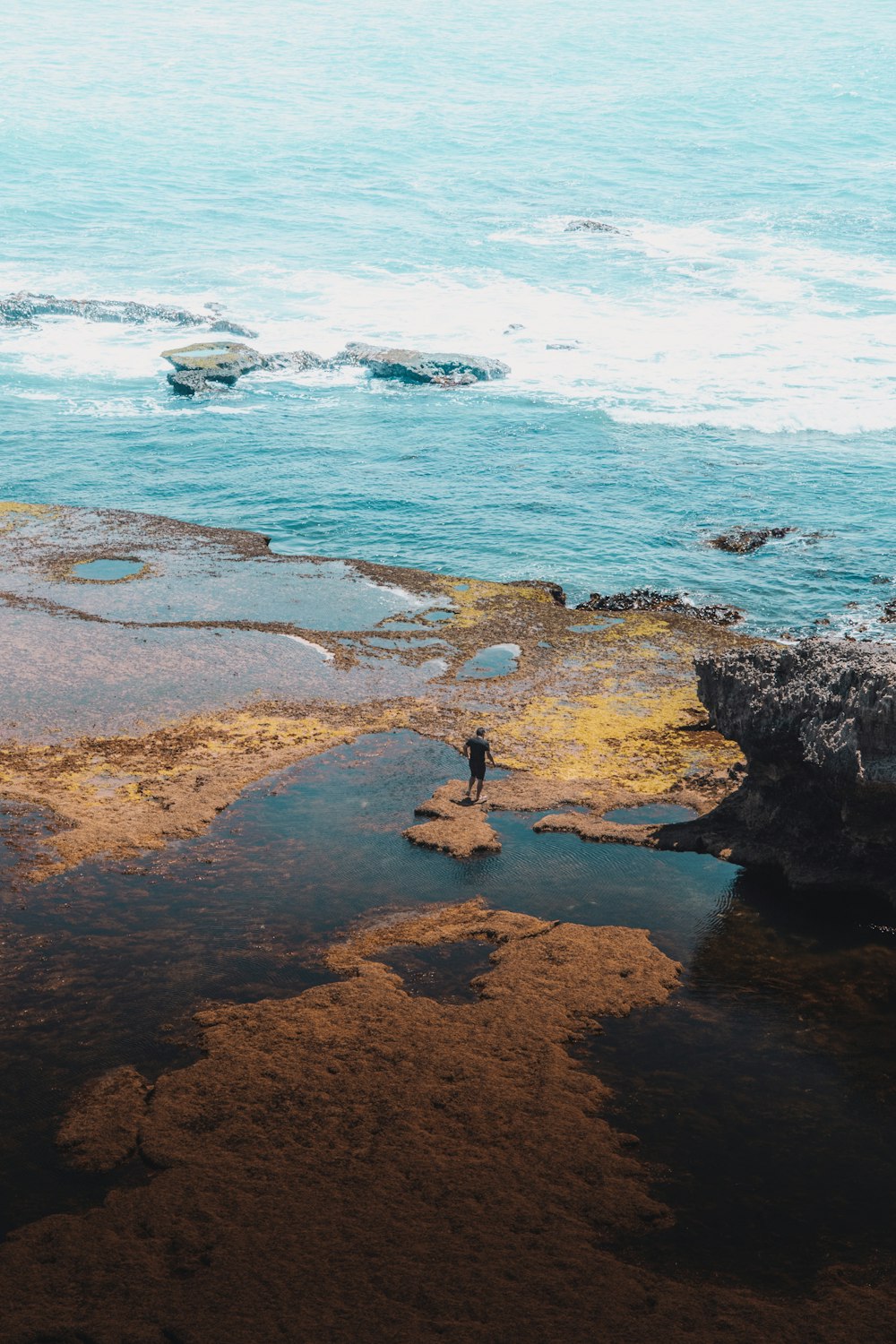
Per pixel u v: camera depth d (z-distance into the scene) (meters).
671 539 46.25
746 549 45.00
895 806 22.38
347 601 39.16
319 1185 15.55
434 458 55.53
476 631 37.03
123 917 22.16
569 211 102.19
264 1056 18.11
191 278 85.62
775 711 24.36
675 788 27.59
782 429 58.09
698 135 125.31
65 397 64.75
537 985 20.14
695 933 22.17
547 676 33.91
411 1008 19.39
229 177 112.88
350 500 50.38
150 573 41.09
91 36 173.00
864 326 72.81
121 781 27.45
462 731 30.44
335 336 74.25
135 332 75.56
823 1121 17.12
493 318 76.81
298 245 93.88
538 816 26.45
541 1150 16.28
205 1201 15.27
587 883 23.83
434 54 162.75
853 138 121.94
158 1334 13.33
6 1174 15.90
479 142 125.00
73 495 50.97
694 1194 15.65
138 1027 19.03
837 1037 19.09
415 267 88.25
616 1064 18.30
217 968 20.64
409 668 34.19
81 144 122.38
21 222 98.56
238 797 26.89
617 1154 16.28
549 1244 14.67
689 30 174.38
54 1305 13.73
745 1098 17.59
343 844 25.00
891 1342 13.31
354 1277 14.10
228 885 23.30
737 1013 19.67
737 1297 13.98
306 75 152.75
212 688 32.50
